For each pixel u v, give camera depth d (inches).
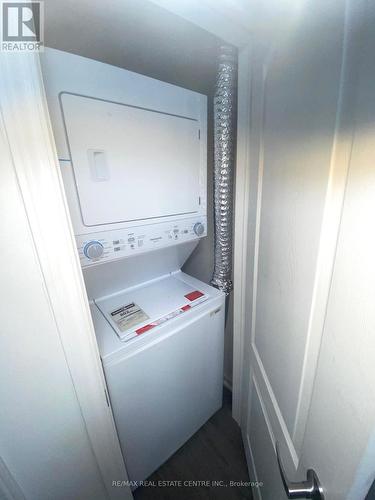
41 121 24.8
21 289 28.0
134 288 65.7
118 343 46.6
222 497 61.3
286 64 31.1
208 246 76.4
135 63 57.4
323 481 22.8
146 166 47.0
